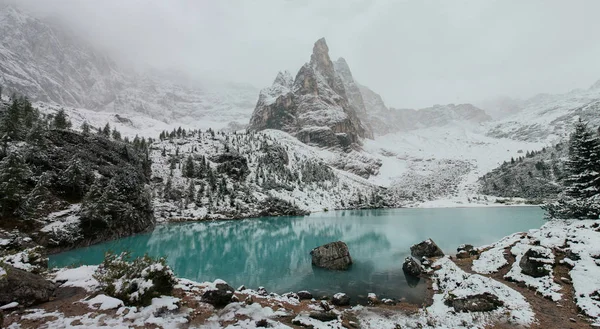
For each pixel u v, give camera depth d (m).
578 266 22.03
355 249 50.34
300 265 40.22
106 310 13.52
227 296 17.52
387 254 45.53
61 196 52.19
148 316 13.48
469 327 17.16
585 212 29.78
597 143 32.84
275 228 83.12
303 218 110.94
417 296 25.47
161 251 49.50
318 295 26.94
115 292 15.00
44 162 53.28
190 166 131.88
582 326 16.61
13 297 12.97
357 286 29.55
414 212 134.12
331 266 37.84
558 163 175.38
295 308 20.95
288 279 33.06
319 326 16.41
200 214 104.19
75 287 16.48
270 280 32.75
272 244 58.66
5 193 40.72
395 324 18.08
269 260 43.94
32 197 44.22
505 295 20.84
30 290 13.63
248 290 25.08
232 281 32.50
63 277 17.69
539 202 152.88
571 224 29.11
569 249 24.23
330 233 72.50
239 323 14.32
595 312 17.53
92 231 51.44
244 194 130.75
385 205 174.38
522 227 72.81
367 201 176.25
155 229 77.25
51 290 15.09
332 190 187.25
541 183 171.38
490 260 30.16
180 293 18.22
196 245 56.75
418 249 43.09
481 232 66.31
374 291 27.64
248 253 49.66
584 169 33.62
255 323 14.40
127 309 13.69
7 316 12.02
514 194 178.75
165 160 141.75
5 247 31.62
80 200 54.66
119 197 61.31
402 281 30.59
